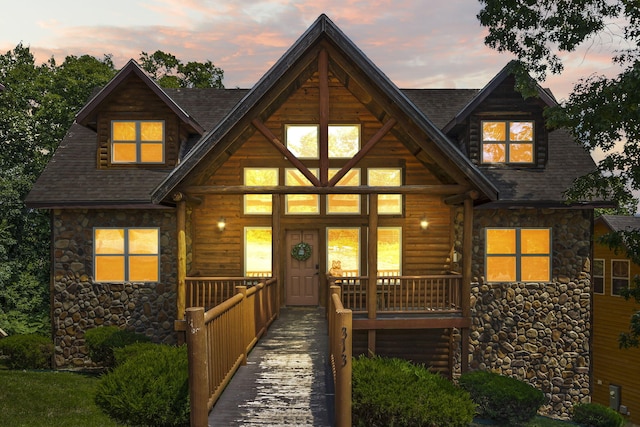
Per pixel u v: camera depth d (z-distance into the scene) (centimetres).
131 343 1324
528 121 1534
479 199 1155
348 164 1100
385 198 1516
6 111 2317
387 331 1446
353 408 718
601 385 2042
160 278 1448
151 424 639
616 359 1973
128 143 1529
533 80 1399
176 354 725
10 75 2623
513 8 1543
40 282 1967
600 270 2052
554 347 1456
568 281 1464
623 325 1939
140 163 1526
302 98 1520
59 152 1606
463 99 1797
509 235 1472
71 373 1347
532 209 1468
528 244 1470
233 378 769
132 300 1447
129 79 1536
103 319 1443
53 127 2464
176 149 1526
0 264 1875
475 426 1114
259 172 1526
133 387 645
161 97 1483
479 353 1453
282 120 1518
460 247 1479
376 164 1508
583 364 1454
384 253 1512
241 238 1517
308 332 1149
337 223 1528
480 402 1159
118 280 1452
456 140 1645
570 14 1559
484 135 1531
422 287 1498
